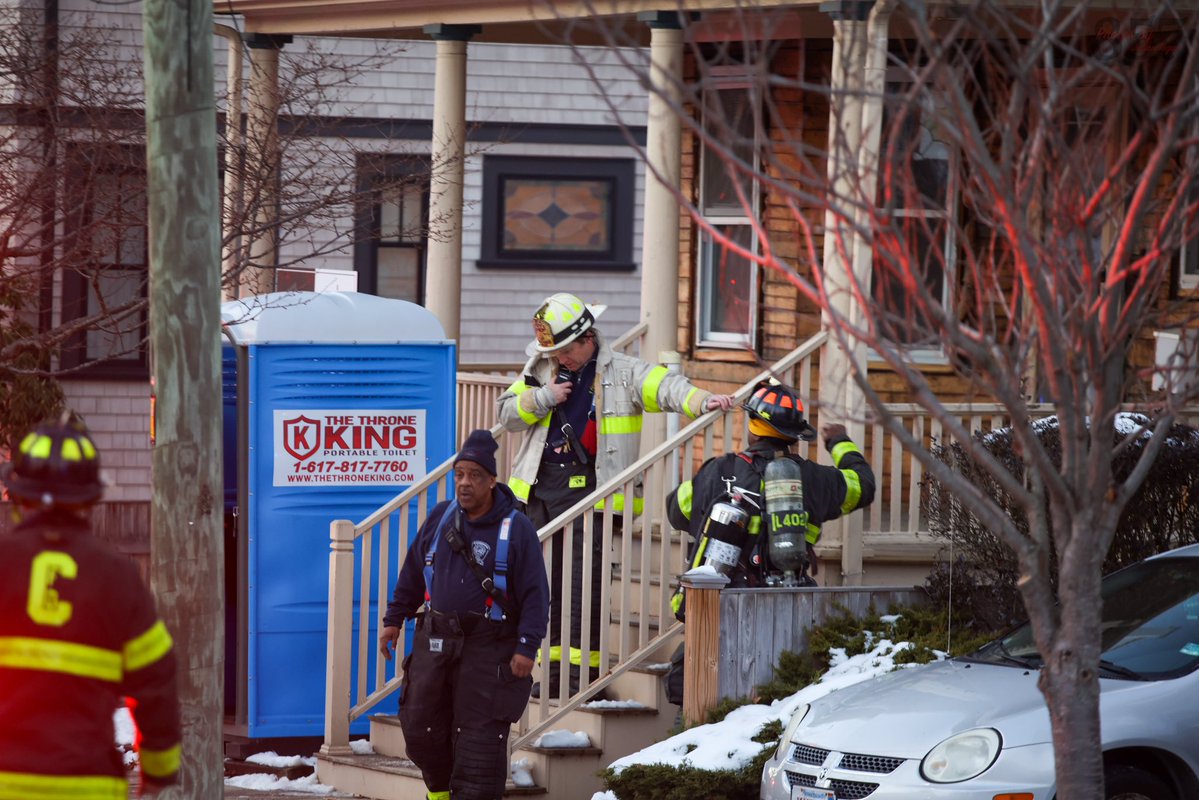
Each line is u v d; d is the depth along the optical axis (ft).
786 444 112.27
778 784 91.76
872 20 111.04
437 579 96.12
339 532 123.75
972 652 104.99
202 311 84.12
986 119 110.52
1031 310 62.85
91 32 169.89
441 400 135.33
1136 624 92.48
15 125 140.97
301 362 130.82
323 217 163.43
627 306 251.80
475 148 242.78
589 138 247.70
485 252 245.45
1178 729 84.74
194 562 83.92
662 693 116.98
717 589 108.06
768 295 151.43
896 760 85.71
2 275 142.82
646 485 117.80
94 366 208.64
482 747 94.58
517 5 150.61
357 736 130.11
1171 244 58.29
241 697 131.03
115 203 140.26
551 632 120.47
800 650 111.55
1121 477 107.65
